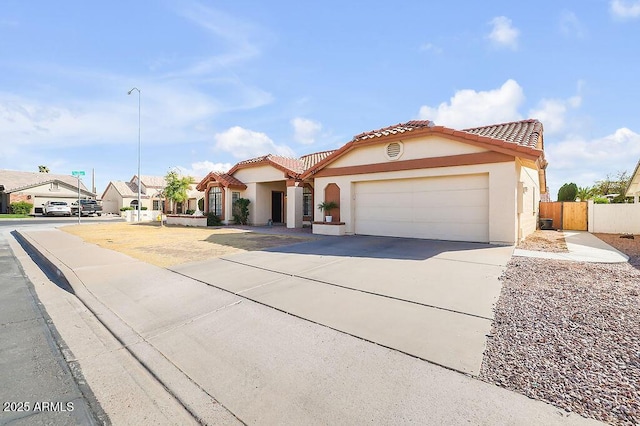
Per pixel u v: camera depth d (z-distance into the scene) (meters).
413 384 2.65
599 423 2.08
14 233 16.22
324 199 14.55
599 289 4.91
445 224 10.96
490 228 9.84
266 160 19.27
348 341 3.48
